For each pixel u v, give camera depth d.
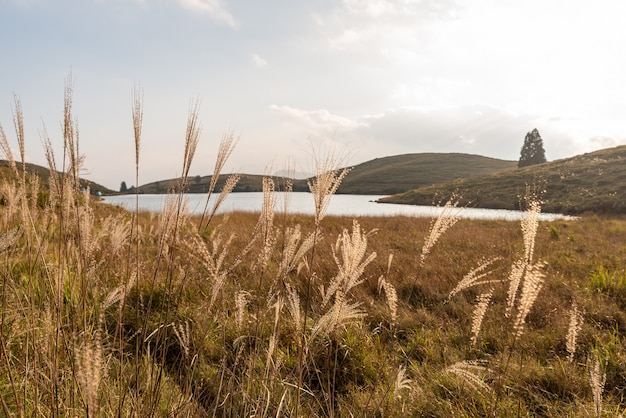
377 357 3.34
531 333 4.03
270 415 2.31
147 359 2.43
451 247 9.00
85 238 1.84
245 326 3.25
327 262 5.95
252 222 12.38
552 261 7.39
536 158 81.75
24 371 2.18
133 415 1.82
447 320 4.47
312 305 4.05
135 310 3.55
